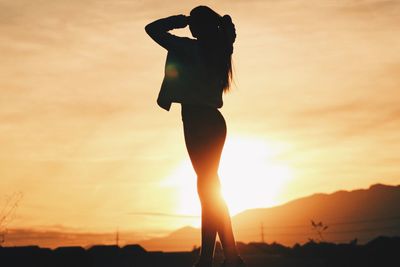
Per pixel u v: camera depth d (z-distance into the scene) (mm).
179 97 4645
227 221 4617
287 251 27734
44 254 13047
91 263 13461
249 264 11297
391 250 26766
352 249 27906
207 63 4688
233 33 4887
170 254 17812
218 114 4738
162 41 4684
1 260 12320
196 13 4766
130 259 14797
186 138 4652
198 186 4625
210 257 4543
